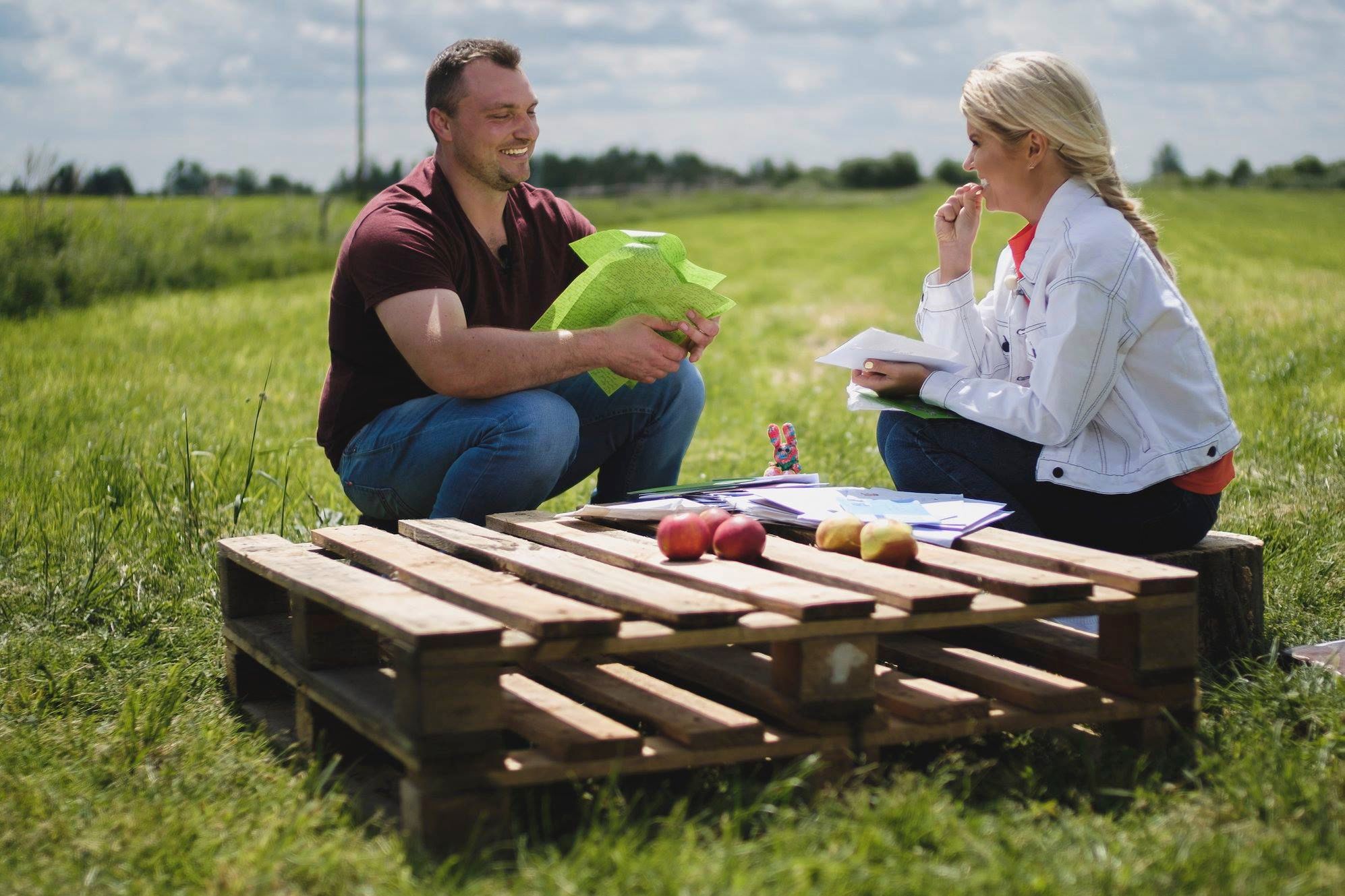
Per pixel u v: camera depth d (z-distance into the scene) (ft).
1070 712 8.00
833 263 72.18
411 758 6.88
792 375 29.94
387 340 11.88
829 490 10.59
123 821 7.35
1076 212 10.25
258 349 31.14
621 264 10.73
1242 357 25.55
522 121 11.70
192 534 13.74
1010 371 11.21
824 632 7.32
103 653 10.78
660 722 7.53
